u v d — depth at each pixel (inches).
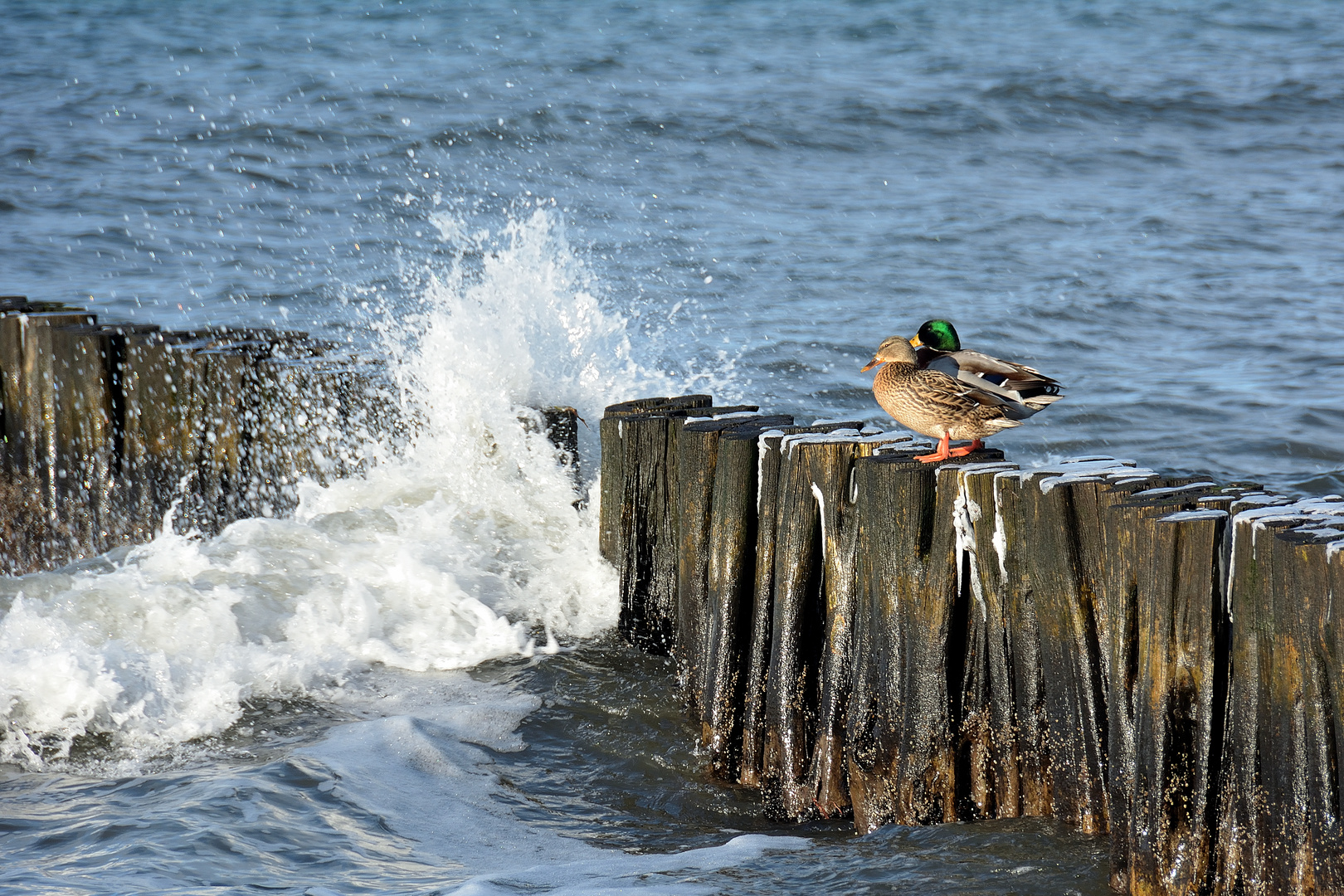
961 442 348.5
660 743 366.6
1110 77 1678.2
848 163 1298.0
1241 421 653.9
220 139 1282.0
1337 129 1453.0
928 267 933.2
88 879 262.7
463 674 402.0
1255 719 244.5
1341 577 225.0
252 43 1914.4
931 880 269.3
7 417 530.3
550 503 477.1
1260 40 2031.3
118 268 881.5
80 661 370.3
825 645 330.6
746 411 414.9
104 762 337.1
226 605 411.5
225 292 831.7
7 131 1288.1
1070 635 279.9
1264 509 249.6
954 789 304.5
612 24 2158.0
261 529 459.5
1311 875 236.1
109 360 506.3
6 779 327.0
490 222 1027.3
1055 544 278.7
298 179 1147.9
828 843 305.6
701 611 372.2
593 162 1258.6
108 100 1451.8
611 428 424.5
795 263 936.3
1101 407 675.4
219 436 497.7
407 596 431.5
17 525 532.7
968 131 1427.2
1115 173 1282.0
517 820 318.3
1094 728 278.8
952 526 299.4
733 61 1815.9
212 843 283.0
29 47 1838.1
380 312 798.5
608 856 297.0
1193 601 248.5
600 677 401.4
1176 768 253.1
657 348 748.6
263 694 379.6
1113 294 872.3
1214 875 253.9
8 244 929.5
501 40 1977.1
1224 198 1162.6
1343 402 673.0
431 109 1435.8
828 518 327.9
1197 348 770.8
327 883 267.4
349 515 471.2
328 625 412.8
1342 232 1034.1
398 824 305.6
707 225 1040.8
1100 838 280.5
